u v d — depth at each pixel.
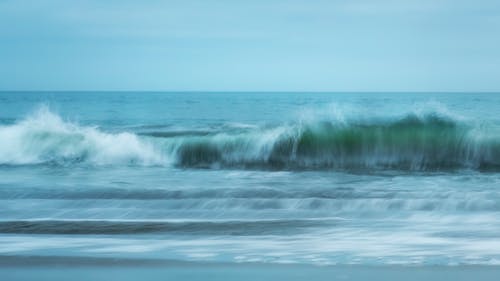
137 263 6.46
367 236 7.94
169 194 11.03
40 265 6.36
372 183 12.61
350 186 12.09
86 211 9.79
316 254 6.90
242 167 15.77
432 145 15.97
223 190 11.25
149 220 9.16
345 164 16.03
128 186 12.09
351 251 7.05
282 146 16.08
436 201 10.15
